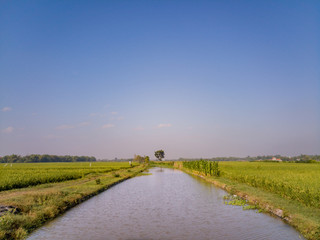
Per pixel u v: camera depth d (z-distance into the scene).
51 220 14.09
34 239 10.89
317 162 82.81
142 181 37.66
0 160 190.75
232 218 14.51
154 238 11.05
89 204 19.00
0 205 13.43
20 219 12.10
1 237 9.89
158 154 165.38
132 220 14.16
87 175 43.47
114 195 23.58
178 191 26.12
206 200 20.62
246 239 10.90
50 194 18.20
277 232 11.86
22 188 24.98
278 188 19.67
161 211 16.48
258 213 15.70
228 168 47.06
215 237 11.18
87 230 12.20
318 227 11.07
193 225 13.11
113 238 11.06
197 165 52.38
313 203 15.14
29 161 199.62
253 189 23.14
